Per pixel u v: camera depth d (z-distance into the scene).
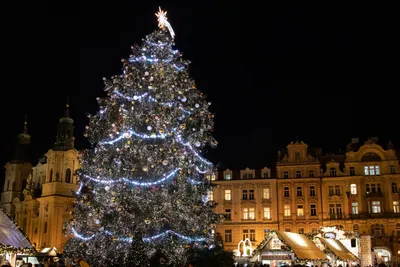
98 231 33.97
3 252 26.06
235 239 84.88
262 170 87.94
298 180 85.44
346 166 84.62
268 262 42.94
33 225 93.62
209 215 35.09
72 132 96.44
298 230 83.31
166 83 34.62
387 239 78.50
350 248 47.50
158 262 30.28
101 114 36.16
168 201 32.41
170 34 38.44
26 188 98.75
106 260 32.91
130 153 33.12
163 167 32.69
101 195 33.84
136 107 34.19
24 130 109.62
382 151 83.75
